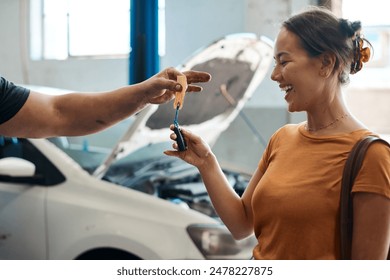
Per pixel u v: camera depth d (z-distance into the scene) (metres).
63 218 2.85
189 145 1.72
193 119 3.09
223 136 5.93
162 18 6.07
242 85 3.06
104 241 2.76
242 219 1.72
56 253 2.83
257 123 5.83
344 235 1.38
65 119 1.87
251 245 2.76
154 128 2.93
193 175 3.38
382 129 7.12
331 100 1.49
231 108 3.15
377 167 1.36
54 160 2.98
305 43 1.45
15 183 2.97
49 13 6.71
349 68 1.49
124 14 6.52
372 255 1.36
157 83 1.73
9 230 2.92
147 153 3.37
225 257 2.70
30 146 3.03
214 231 2.72
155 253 2.69
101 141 3.82
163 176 3.26
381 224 1.35
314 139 1.50
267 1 5.63
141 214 2.78
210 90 3.01
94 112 1.84
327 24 1.45
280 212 1.48
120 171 3.20
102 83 6.48
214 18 5.86
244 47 2.81
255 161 5.85
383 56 7.26
